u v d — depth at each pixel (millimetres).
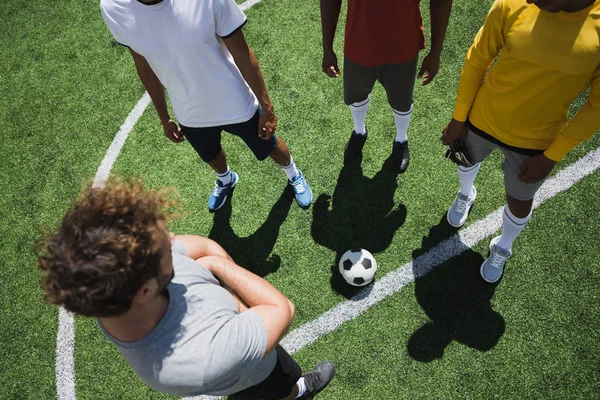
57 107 4359
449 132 2674
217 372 1371
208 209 3754
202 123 2840
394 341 3107
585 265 3188
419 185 3645
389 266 3365
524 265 3240
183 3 2182
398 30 2666
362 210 3602
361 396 2979
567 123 2287
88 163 4051
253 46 4449
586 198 3402
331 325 3209
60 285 1162
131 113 4242
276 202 3719
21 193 3967
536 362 2947
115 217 1188
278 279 3422
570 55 1881
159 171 3947
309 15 4547
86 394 3131
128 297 1195
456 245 3383
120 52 4598
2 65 4672
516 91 2172
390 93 3170
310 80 4207
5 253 3691
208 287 1502
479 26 4277
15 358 3279
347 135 3926
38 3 4984
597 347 2941
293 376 2270
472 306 3160
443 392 2938
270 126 2867
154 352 1343
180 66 2438
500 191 3539
